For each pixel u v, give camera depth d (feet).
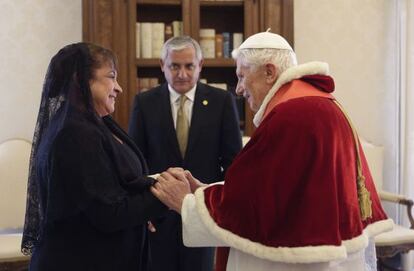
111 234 5.98
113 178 5.89
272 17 12.16
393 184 14.28
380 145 14.58
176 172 6.43
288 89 6.00
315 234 5.32
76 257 5.82
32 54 12.96
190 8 12.02
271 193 5.44
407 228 12.56
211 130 9.02
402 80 13.85
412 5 13.46
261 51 6.10
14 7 12.85
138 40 12.04
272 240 5.37
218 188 5.91
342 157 5.70
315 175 5.42
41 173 5.86
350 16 14.30
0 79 12.88
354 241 5.58
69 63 5.98
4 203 11.93
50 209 5.64
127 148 6.50
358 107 14.49
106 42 11.72
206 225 5.66
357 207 5.79
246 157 5.62
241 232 5.47
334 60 14.33
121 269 6.06
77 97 5.90
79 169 5.61
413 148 13.50
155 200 6.11
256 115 6.26
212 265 9.02
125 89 11.84
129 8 11.78
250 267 5.83
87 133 5.72
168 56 9.11
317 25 14.21
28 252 6.23
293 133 5.51
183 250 8.77
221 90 9.33
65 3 13.02
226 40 12.39
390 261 14.02
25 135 13.01
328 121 5.65
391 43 14.26
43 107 6.07
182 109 9.20
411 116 13.55
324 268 5.65
